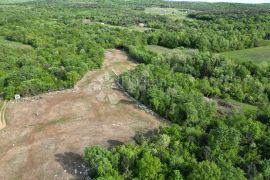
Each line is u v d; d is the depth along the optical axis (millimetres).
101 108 90250
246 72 108062
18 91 96500
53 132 77875
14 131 78562
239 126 71125
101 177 56250
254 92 99688
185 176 58656
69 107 90812
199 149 65000
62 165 65500
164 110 85375
